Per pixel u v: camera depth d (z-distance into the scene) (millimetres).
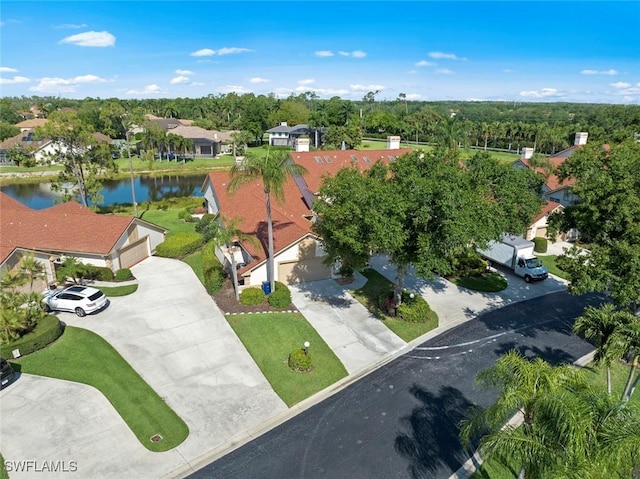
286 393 18344
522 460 10039
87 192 50875
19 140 90875
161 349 21281
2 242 29656
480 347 22172
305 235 28547
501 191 25203
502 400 10836
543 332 23781
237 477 14078
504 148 106562
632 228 17344
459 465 14719
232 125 129625
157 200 59531
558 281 31125
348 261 23938
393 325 24156
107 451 14938
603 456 9312
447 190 19406
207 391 18297
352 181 22516
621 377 19812
